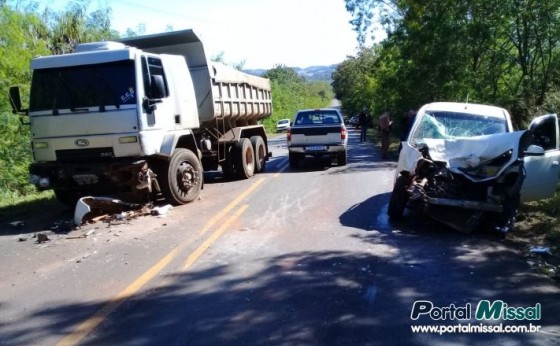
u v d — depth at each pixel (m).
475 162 7.23
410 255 6.07
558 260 5.88
